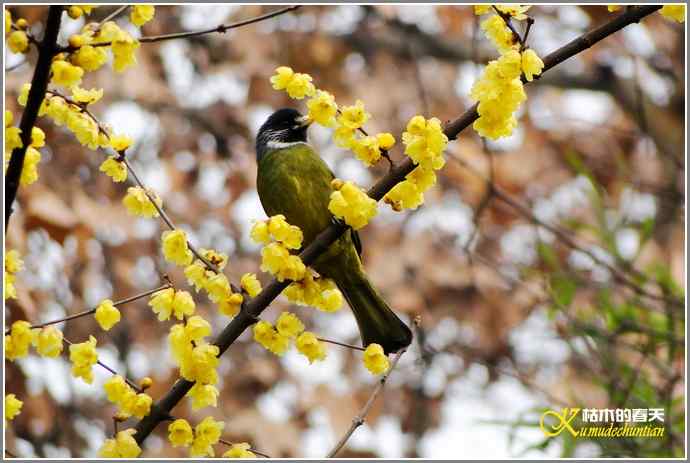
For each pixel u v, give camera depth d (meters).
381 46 16.16
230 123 15.00
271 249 5.40
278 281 5.46
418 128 5.28
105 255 13.50
